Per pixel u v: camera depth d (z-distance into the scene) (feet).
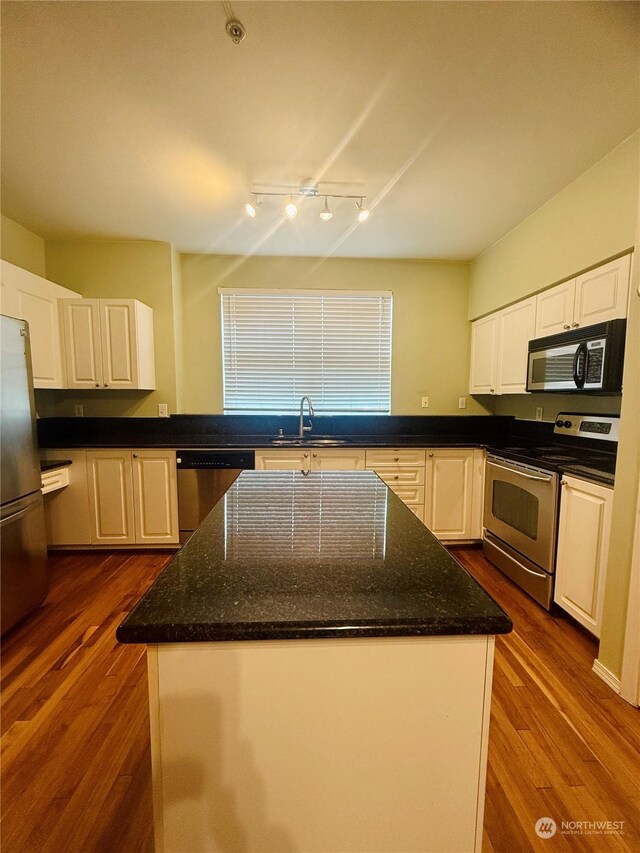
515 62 4.33
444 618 1.93
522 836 3.26
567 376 6.59
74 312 8.94
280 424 10.93
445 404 11.34
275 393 11.16
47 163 6.30
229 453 9.16
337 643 1.96
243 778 2.02
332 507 3.85
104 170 6.50
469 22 3.86
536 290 7.85
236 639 1.86
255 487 4.71
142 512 9.11
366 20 3.84
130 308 9.08
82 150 5.96
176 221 8.52
